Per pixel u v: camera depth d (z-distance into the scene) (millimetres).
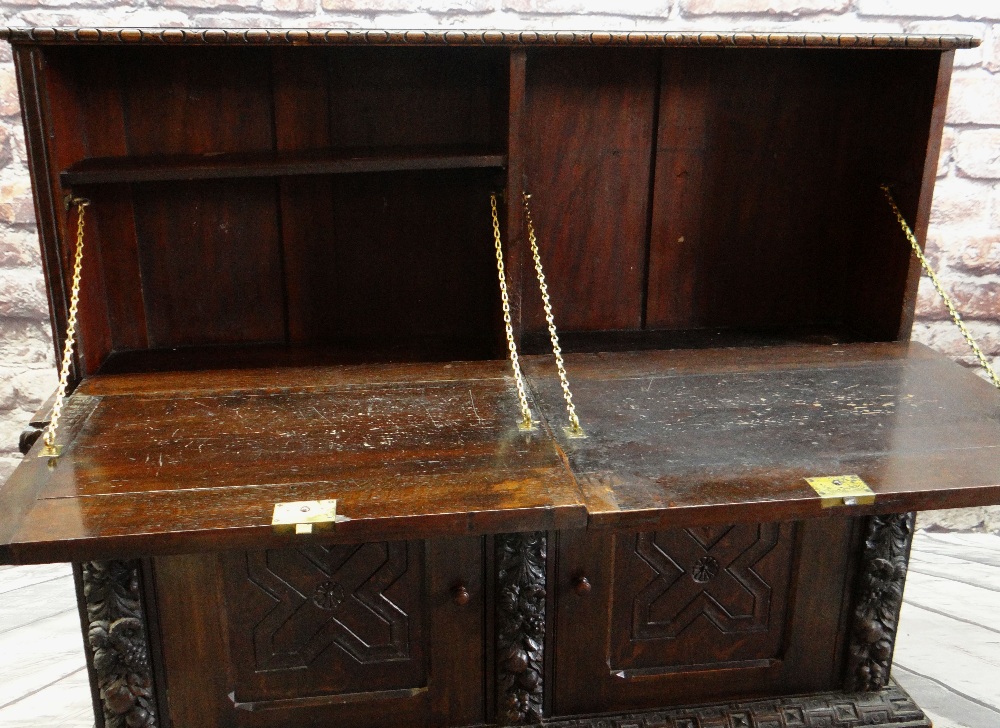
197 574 1330
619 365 1483
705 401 1347
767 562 1488
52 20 1752
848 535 1487
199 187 1573
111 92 1496
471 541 1382
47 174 1309
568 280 1718
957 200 2020
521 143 1395
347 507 1043
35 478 1110
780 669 1556
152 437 1219
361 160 1403
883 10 1889
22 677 1703
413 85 1577
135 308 1609
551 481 1107
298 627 1395
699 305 1767
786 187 1711
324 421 1270
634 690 1528
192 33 1252
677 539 1446
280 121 1559
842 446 1209
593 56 1591
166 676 1382
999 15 1898
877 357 1520
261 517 1023
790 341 1693
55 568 2127
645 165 1668
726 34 1355
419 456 1169
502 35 1306
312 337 1691
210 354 1614
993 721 1561
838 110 1677
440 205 1643
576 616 1465
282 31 1262
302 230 1621
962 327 1461
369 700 1451
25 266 1910
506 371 1454
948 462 1170
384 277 1676
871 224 1673
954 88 1939
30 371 1987
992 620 1873
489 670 1466
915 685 1735
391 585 1397
